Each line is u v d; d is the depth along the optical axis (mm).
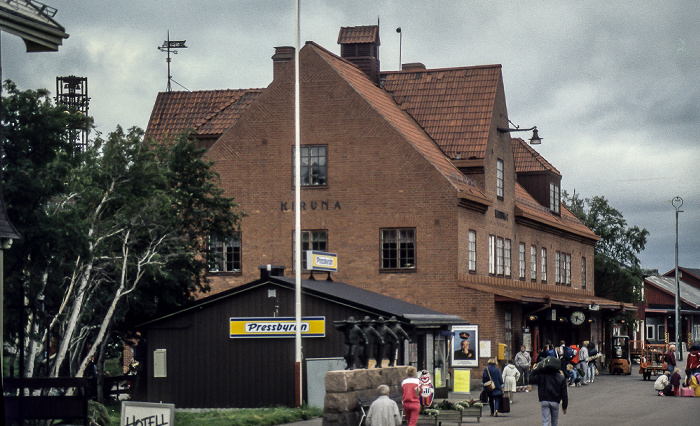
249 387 33250
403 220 44906
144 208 30328
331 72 46031
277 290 33344
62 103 25141
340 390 25734
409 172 44969
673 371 40875
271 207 46281
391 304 35219
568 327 57375
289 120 46375
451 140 49250
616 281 71438
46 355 26641
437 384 36719
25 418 20578
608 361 64500
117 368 51125
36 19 19797
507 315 45844
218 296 33531
